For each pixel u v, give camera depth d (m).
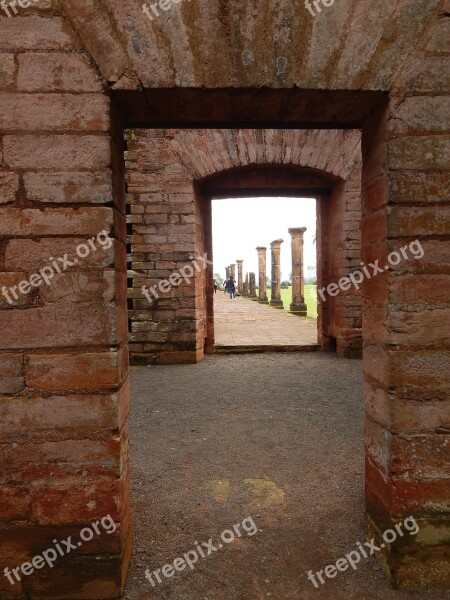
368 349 2.55
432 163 2.21
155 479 3.50
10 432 2.16
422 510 2.27
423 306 2.23
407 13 2.15
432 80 2.19
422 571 2.29
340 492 3.27
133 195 7.66
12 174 2.11
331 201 8.51
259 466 3.71
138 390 6.14
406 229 2.22
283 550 2.61
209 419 4.90
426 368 2.24
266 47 2.13
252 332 11.10
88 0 2.07
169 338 7.83
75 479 2.19
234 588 2.30
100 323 2.16
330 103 2.34
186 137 7.55
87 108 2.11
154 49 2.11
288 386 6.27
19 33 2.09
